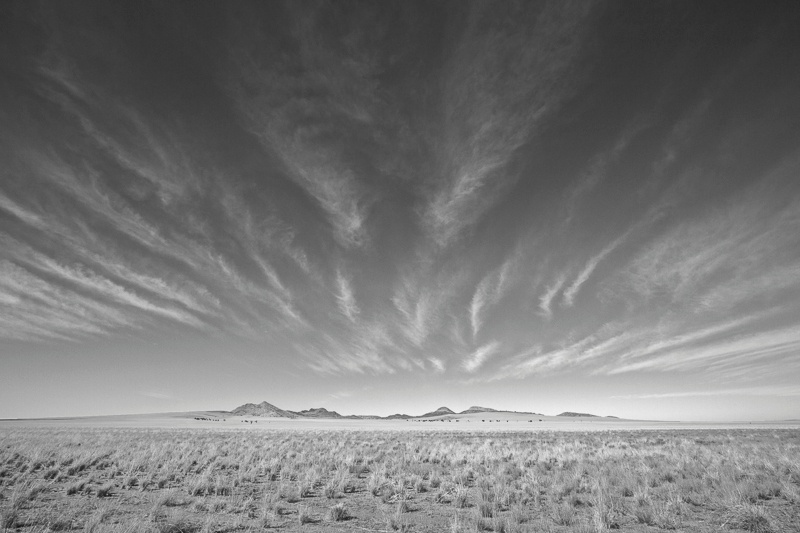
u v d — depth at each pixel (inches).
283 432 1861.5
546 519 376.8
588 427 2923.2
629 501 442.9
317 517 390.9
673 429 2407.7
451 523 369.1
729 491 455.8
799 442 1202.0
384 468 668.1
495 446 1079.6
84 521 348.2
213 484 518.9
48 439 1117.7
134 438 1266.0
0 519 329.7
